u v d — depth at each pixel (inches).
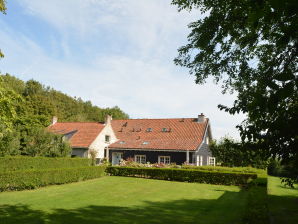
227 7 272.1
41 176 672.4
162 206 484.4
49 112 1925.4
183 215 416.2
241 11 247.3
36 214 399.9
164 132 1323.8
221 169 949.8
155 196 590.6
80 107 2637.8
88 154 1219.2
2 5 498.9
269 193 726.5
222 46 302.8
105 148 1312.7
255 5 121.0
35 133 894.4
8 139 762.8
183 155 1131.3
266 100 121.3
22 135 869.8
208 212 438.3
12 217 377.7
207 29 290.7
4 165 705.6
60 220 370.6
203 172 866.8
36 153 884.6
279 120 144.7
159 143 1229.7
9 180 591.8
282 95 106.9
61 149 957.2
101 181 839.1
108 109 2817.4
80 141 1261.1
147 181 863.7
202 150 1233.4
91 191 636.7
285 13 105.5
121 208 460.1
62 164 904.3
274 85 109.5
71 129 1395.2
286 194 716.0
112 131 1373.0
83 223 359.9
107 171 1021.2
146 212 433.4
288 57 152.8
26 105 1780.3
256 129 160.2
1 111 481.4
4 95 481.1
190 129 1282.0
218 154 1153.4
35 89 2197.3
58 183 746.2
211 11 292.8
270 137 158.4
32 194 569.9
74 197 551.2
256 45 270.2
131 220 380.8
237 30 273.9
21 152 872.3
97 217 392.8
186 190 688.4
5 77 2064.5
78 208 450.6
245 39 230.4
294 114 143.0
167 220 384.5
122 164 1109.7
